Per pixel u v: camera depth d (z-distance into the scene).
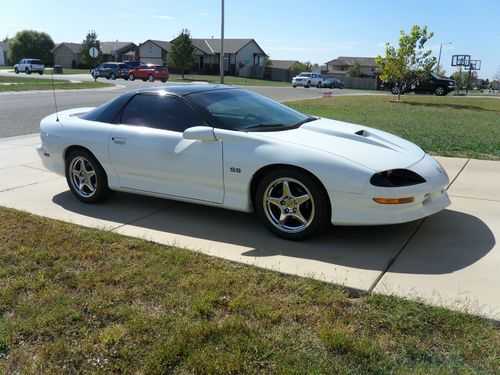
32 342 2.73
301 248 4.04
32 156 7.85
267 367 2.46
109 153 5.05
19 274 3.54
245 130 4.40
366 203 3.82
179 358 2.54
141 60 75.50
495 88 80.25
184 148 4.54
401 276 3.47
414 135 9.94
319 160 3.91
